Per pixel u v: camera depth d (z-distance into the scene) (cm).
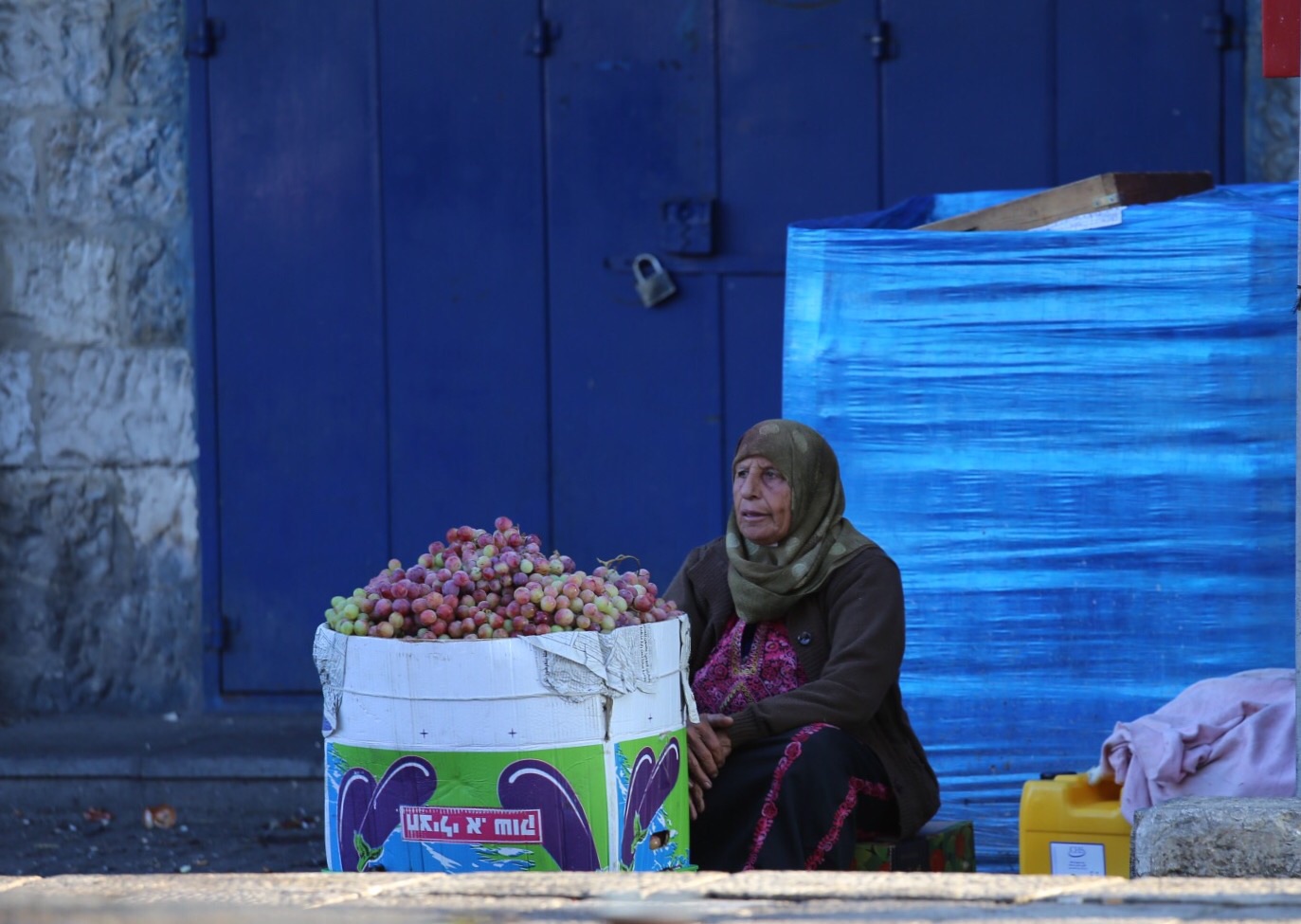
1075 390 1325
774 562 1150
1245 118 1898
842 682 1092
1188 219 1300
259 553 2108
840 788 1068
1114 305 1316
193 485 2119
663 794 932
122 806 1884
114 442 2120
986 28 1939
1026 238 1328
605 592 928
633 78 2006
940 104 1955
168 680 2138
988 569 1339
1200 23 1897
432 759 877
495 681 866
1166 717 1123
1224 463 1300
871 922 618
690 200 2005
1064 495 1327
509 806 870
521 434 2056
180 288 2106
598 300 2033
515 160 2033
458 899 661
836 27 1967
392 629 901
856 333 1361
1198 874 860
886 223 1570
